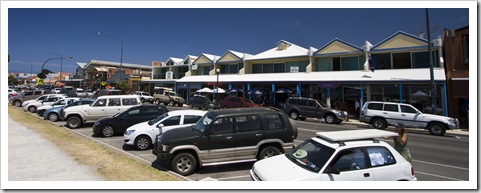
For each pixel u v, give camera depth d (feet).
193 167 23.36
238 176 23.34
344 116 62.13
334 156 16.08
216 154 23.66
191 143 23.24
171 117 33.68
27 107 70.90
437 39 67.97
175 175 22.53
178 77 136.36
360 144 16.85
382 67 77.82
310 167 16.46
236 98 82.43
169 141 23.12
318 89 86.02
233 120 24.81
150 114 41.93
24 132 38.27
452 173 24.70
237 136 24.31
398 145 21.15
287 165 17.46
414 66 73.31
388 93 73.82
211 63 121.08
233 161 24.09
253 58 105.19
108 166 23.13
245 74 104.37
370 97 76.54
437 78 62.80
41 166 22.74
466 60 60.18
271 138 25.17
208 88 107.76
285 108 69.92
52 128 43.73
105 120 40.32
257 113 25.80
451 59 62.03
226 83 101.30
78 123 48.26
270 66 104.12
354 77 74.59
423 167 26.71
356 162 16.21
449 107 62.08
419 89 69.56
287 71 98.68
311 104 66.23
